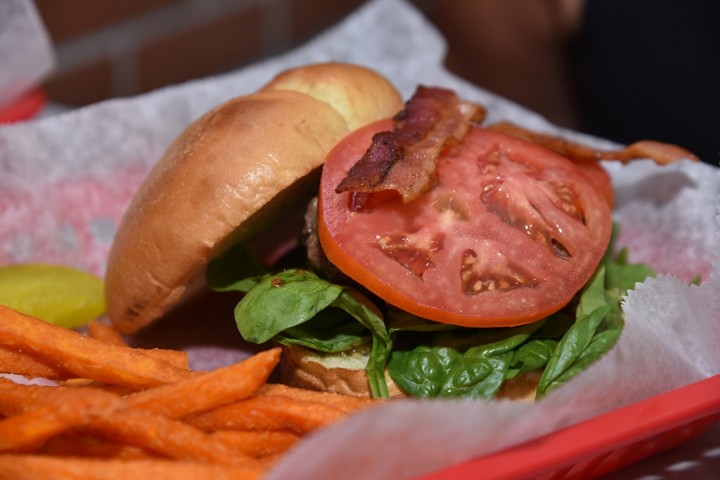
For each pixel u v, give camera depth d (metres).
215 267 0.39
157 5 0.67
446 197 0.36
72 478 0.30
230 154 0.36
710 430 0.37
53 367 0.34
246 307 0.36
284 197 0.38
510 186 0.36
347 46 0.55
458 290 0.34
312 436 0.28
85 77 0.65
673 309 0.36
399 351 0.36
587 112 0.66
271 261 0.45
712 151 0.60
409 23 0.55
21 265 0.44
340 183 0.34
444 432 0.29
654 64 0.61
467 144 0.38
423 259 0.35
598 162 0.41
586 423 0.32
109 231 0.48
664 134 0.62
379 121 0.38
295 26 0.77
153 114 0.49
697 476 0.35
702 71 0.60
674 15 0.60
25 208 0.46
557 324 0.36
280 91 0.39
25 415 0.31
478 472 0.30
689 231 0.46
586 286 0.37
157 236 0.37
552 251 0.36
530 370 0.35
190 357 0.41
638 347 0.33
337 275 0.36
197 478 0.30
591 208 0.37
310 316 0.35
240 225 0.36
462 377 0.35
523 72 0.67
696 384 0.34
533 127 0.52
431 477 0.30
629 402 0.33
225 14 0.71
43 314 0.41
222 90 0.51
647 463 0.35
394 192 0.35
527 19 0.64
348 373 0.36
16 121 0.49
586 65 0.63
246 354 0.42
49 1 0.60
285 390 0.33
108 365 0.33
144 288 0.38
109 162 0.48
